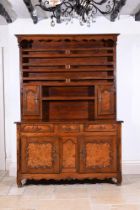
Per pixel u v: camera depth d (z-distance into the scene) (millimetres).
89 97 5344
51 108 5605
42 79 5305
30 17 5398
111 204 4184
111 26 5520
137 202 4246
